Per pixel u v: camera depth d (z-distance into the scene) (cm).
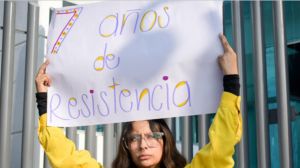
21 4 365
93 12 237
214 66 207
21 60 368
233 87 191
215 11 213
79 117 226
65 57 234
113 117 221
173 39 217
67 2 390
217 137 186
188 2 219
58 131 221
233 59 196
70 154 213
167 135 207
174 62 214
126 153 211
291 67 453
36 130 342
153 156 201
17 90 369
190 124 282
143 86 218
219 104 200
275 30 254
